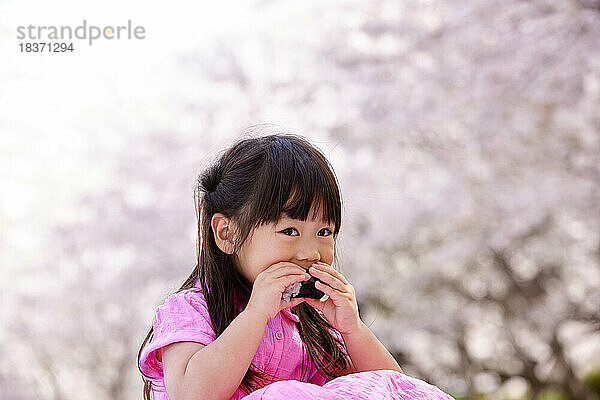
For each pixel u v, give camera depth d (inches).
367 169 392.5
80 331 480.1
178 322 74.4
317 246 74.4
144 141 459.8
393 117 379.2
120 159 465.1
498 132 365.4
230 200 75.6
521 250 411.5
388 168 394.9
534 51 350.9
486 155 377.7
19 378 500.1
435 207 383.2
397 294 427.8
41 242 478.9
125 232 454.9
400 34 384.8
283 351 77.8
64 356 498.3
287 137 78.7
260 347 76.6
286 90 409.1
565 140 375.2
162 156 453.4
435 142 394.6
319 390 63.3
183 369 70.7
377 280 419.2
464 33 364.2
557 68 349.1
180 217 450.9
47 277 475.2
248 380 74.9
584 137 372.8
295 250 73.5
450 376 462.6
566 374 431.2
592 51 340.5
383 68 385.7
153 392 77.4
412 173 392.8
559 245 404.5
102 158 481.7
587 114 367.2
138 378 512.1
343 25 403.9
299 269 72.3
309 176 73.6
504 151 375.2
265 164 74.6
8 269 479.8
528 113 366.3
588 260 410.9
